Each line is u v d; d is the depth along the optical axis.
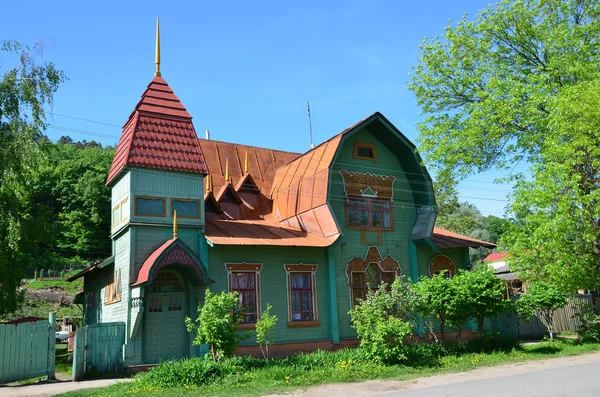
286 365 16.45
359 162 24.83
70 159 79.19
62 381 16.62
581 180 22.41
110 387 14.24
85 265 62.84
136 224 19.03
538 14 27.56
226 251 20.56
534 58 28.11
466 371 15.64
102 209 66.25
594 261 22.25
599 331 22.19
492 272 20.34
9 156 20.14
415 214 25.80
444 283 19.45
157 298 19.31
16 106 20.69
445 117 29.67
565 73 25.22
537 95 24.23
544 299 22.14
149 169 19.83
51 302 45.22
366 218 24.42
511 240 24.47
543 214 21.59
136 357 18.19
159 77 22.55
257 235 21.42
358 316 17.80
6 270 20.47
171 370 14.50
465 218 53.66
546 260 23.25
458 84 29.36
